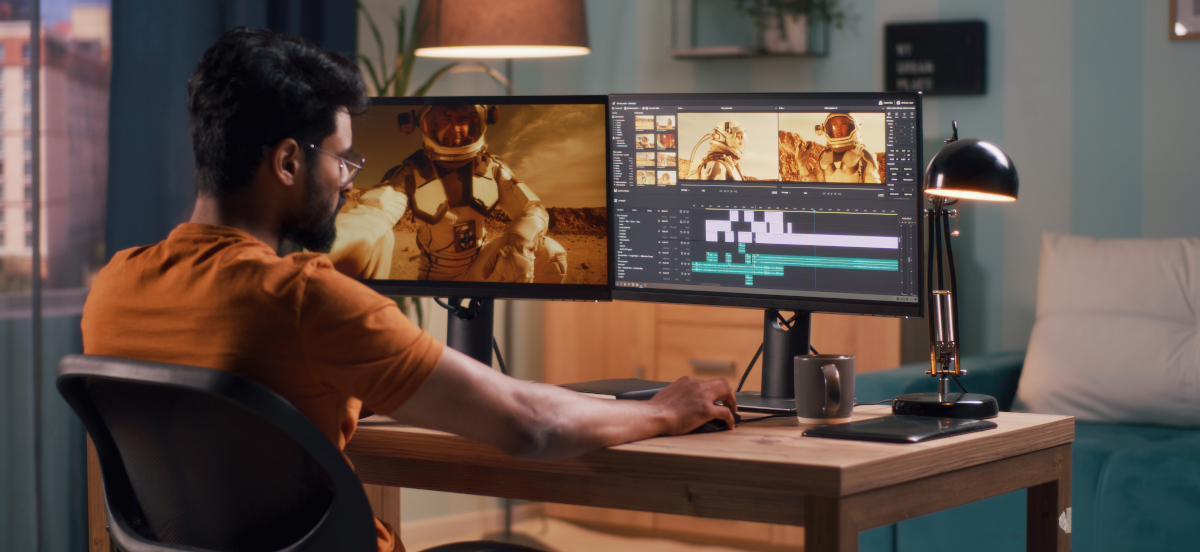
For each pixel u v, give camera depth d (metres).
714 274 1.67
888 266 1.56
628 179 1.69
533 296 1.72
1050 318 3.00
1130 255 2.96
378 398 1.08
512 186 1.72
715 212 1.65
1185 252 2.90
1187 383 2.74
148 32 2.73
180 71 2.79
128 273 1.13
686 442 1.28
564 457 1.20
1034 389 2.92
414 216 1.74
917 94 1.52
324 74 1.17
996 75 3.46
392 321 1.08
